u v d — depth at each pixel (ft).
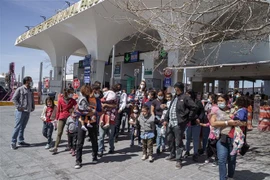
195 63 36.22
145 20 17.90
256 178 14.71
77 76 93.15
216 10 16.35
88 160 17.66
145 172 15.35
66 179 13.93
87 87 16.63
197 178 14.46
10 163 16.49
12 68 77.92
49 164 16.48
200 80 58.70
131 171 15.49
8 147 20.74
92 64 61.72
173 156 17.90
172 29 17.20
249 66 45.06
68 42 83.71
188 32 17.12
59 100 19.42
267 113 34.53
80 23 58.75
